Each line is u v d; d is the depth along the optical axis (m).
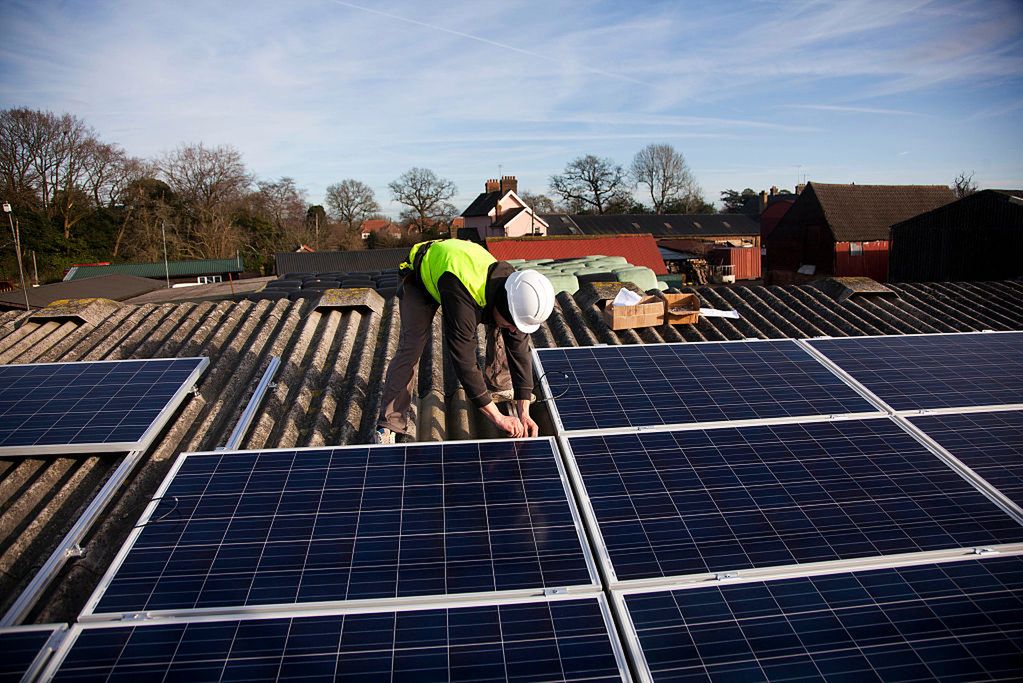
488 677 2.38
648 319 7.80
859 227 38.41
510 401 5.48
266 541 3.07
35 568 3.46
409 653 2.48
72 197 51.25
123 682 2.33
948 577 2.94
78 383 5.06
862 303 9.09
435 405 5.63
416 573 2.88
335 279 12.86
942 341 5.88
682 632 2.61
